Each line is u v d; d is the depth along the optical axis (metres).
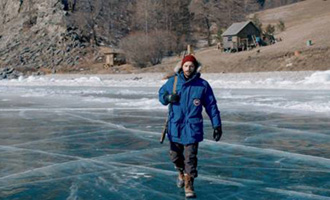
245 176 6.59
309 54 49.12
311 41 54.00
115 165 7.47
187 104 5.40
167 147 9.04
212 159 7.77
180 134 5.43
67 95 25.77
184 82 5.41
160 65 63.53
